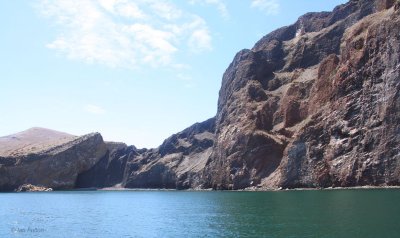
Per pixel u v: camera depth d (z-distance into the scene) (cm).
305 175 12600
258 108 16425
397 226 4428
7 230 6062
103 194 18512
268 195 10756
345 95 12319
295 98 15462
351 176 11212
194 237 4891
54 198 15362
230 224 5784
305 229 4725
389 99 10750
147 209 9388
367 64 11869
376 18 12750
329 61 14038
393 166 10281
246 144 15325
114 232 5691
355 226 4594
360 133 11438
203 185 18150
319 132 12762
